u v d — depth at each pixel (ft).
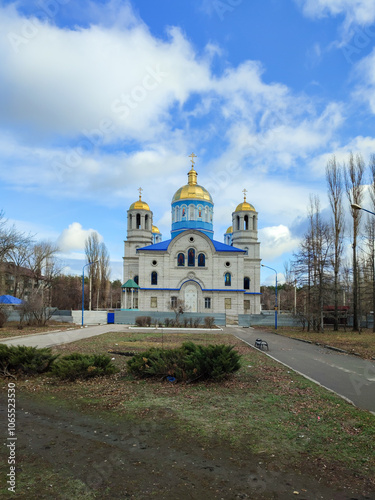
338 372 46.98
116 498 16.67
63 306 252.62
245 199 224.94
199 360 38.73
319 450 21.93
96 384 38.32
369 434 24.14
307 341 89.71
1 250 132.05
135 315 152.97
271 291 419.95
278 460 20.66
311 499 16.83
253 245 216.74
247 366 48.93
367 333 119.03
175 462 20.36
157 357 40.52
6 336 87.86
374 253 136.77
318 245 126.72
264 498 16.84
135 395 33.99
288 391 35.40
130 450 21.93
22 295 185.06
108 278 255.09
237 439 23.56
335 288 128.57
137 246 219.20
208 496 16.93
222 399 32.55
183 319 145.69
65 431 25.11
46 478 18.43
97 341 79.61
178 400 32.27
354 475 19.04
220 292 183.11
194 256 186.60
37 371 42.24
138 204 223.30
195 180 223.51
